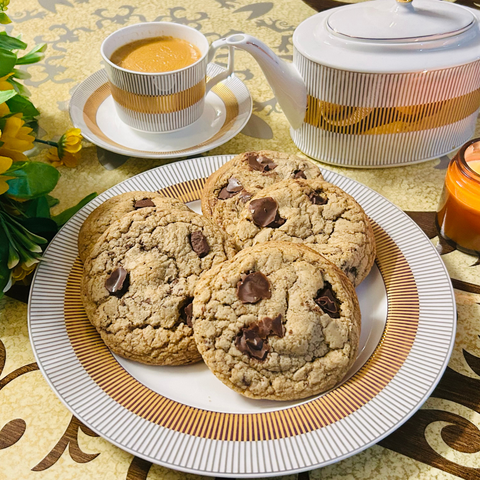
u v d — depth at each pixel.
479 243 0.75
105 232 0.72
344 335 0.68
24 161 0.74
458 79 0.77
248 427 0.65
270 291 0.68
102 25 1.01
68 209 0.78
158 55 0.84
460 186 0.74
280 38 0.97
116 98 0.82
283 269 0.69
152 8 1.04
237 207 0.76
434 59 0.75
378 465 0.65
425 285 0.72
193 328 0.68
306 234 0.73
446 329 0.69
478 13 0.79
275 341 0.67
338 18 0.78
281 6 1.03
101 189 0.81
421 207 0.79
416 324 0.70
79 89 0.87
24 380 0.69
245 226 0.73
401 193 0.81
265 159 0.79
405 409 0.65
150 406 0.67
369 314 0.72
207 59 0.83
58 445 0.66
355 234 0.73
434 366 0.67
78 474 0.65
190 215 0.73
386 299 0.72
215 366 0.67
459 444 0.66
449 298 0.71
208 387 0.68
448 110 0.79
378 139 0.80
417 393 0.66
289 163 0.78
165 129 0.83
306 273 0.69
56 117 0.88
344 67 0.76
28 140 0.74
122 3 1.05
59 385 0.67
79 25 1.01
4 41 0.76
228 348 0.67
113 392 0.67
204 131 0.85
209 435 0.65
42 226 0.75
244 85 0.88
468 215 0.74
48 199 0.79
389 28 0.76
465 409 0.67
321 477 0.65
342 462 0.65
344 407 0.66
